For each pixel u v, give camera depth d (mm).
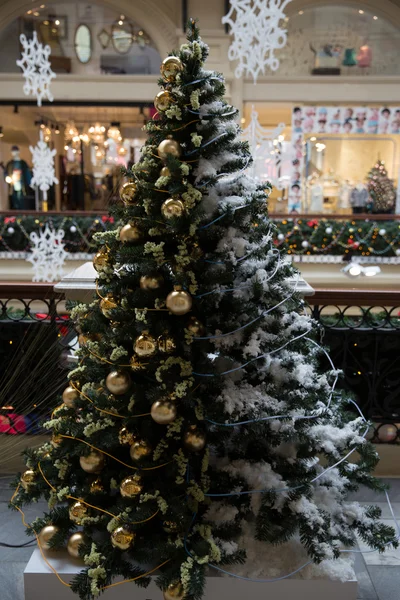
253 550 1576
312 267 7711
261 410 1574
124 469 1639
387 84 8688
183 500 1565
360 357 2615
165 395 1474
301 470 1638
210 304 1541
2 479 2359
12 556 1912
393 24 8625
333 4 8570
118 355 1497
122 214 1589
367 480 1720
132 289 1566
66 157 9219
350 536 1595
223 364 1628
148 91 8891
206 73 1482
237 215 1499
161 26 8625
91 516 1616
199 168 1482
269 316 1625
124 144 9203
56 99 8914
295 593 1522
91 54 8914
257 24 5570
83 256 7391
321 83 8688
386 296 2508
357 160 8773
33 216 7785
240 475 1622
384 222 7988
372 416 2664
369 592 1752
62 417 1706
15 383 2066
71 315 1740
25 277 7672
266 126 8961
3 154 9219
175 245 1531
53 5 8688
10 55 8867
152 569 1499
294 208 8781
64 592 1555
